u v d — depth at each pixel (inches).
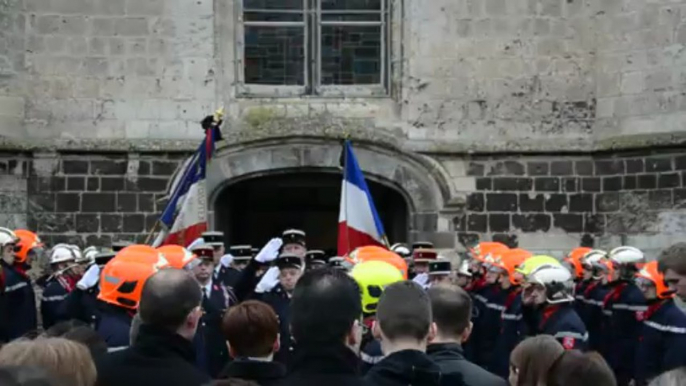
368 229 526.9
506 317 428.1
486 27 637.9
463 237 630.5
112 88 624.4
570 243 629.9
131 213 618.5
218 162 623.8
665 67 606.5
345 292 178.7
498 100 637.3
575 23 637.9
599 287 471.5
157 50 628.1
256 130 624.7
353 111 638.5
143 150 618.5
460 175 633.6
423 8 639.1
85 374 145.3
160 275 204.8
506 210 631.2
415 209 632.4
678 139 594.6
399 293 197.8
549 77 637.9
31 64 618.5
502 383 215.6
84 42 622.8
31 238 470.0
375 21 649.6
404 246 576.4
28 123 616.7
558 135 636.7
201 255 397.4
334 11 650.8
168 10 629.6
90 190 616.4
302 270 404.5
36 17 619.5
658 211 605.9
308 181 679.7
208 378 199.2
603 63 631.8
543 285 351.3
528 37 637.3
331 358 174.9
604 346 448.8
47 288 460.4
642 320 395.5
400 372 189.5
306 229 735.1
